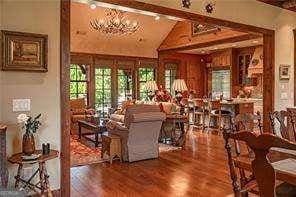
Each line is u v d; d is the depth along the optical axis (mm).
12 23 3221
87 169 4883
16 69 3205
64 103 3482
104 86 10688
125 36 10320
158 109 5555
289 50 6469
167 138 6973
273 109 6105
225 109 8766
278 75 6246
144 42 11016
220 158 5531
